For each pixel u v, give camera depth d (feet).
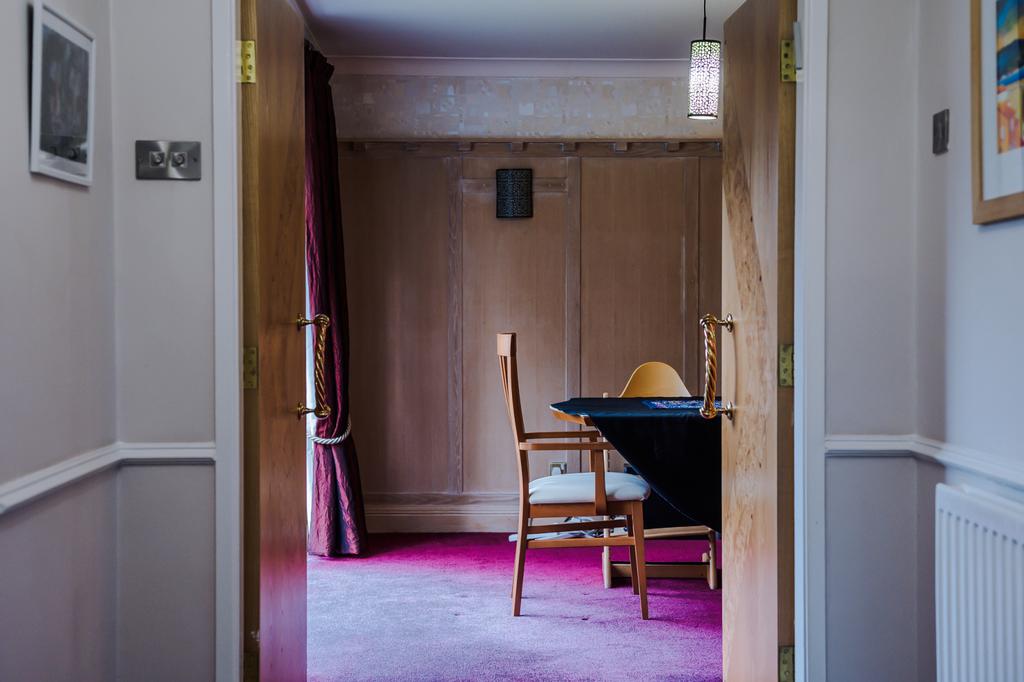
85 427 6.76
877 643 7.53
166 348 7.38
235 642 7.39
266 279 7.79
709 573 13.55
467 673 9.87
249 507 7.53
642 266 17.46
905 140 7.53
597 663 10.18
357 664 10.16
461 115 17.42
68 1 6.52
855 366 7.52
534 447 11.89
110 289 7.26
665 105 17.49
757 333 8.18
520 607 12.15
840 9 7.48
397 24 15.24
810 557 7.48
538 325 17.39
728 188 9.12
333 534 15.43
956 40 6.85
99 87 7.06
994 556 5.76
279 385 8.21
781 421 7.65
